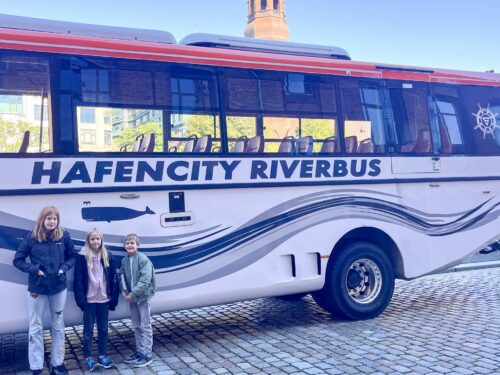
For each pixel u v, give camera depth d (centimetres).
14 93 575
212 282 668
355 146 775
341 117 766
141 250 626
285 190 720
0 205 561
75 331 758
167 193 644
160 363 604
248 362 598
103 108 615
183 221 651
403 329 721
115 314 619
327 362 588
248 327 759
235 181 682
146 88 641
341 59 808
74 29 638
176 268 646
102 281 582
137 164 625
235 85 696
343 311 762
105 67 621
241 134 695
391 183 797
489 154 880
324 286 766
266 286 702
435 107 845
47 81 590
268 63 720
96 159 604
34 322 548
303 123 738
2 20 607
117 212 615
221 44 735
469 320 762
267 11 8819
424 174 822
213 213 671
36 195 577
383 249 819
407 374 544
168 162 643
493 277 1133
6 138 568
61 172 586
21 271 564
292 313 838
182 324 789
